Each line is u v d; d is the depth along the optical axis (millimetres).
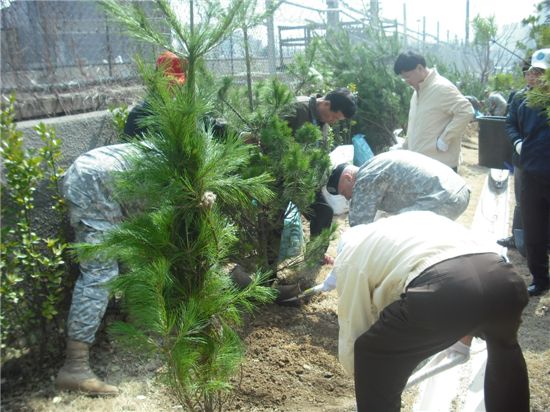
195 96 2092
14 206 3115
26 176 3021
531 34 5172
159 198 2066
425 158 3518
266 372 3324
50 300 3121
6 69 3990
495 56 15258
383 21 11586
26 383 3162
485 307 1995
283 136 3689
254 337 3684
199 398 2246
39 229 3471
